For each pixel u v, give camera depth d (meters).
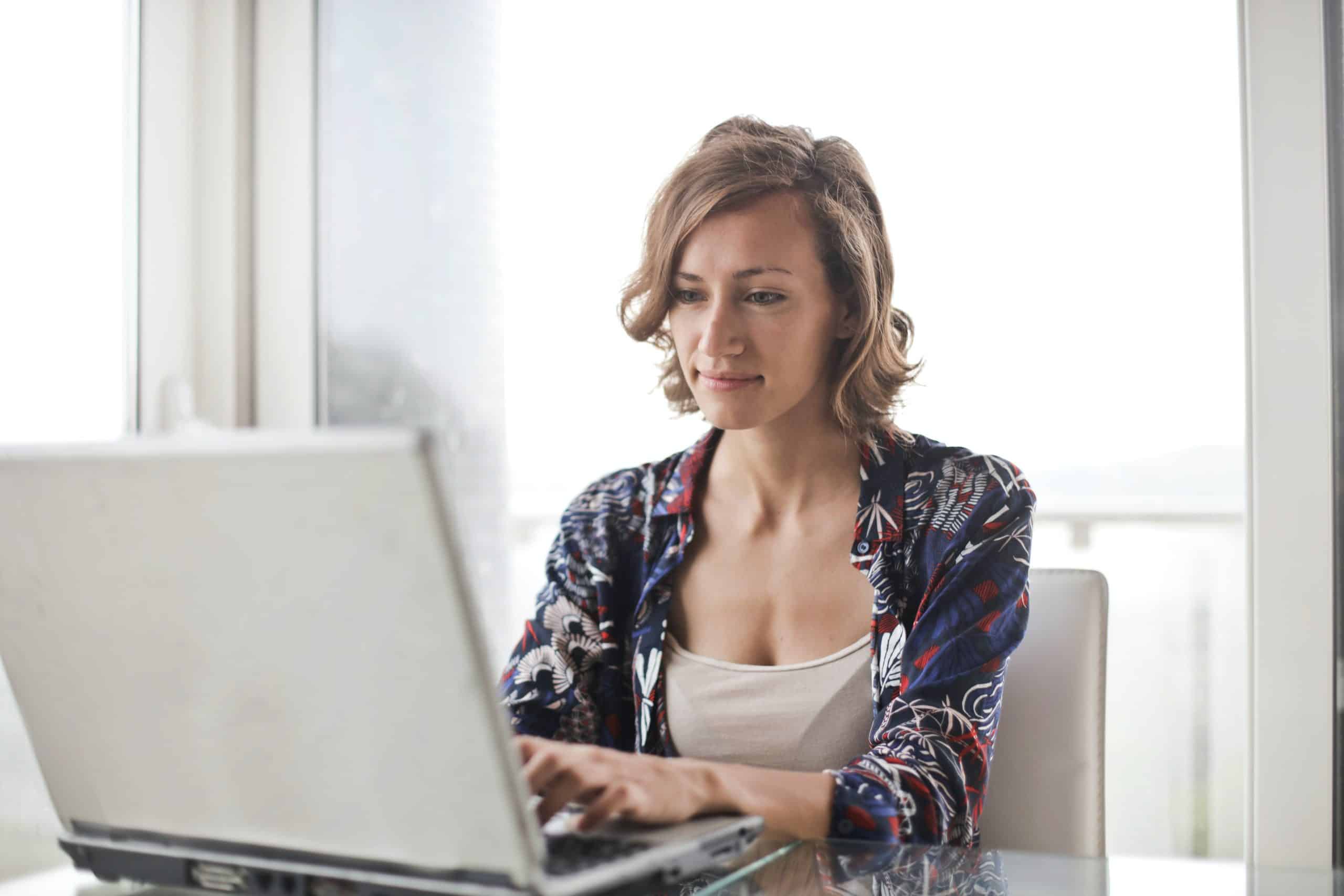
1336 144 1.64
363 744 0.66
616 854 0.73
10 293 1.64
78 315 1.78
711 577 1.42
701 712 1.35
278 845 0.71
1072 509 2.35
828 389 1.41
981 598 1.23
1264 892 0.81
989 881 0.83
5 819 1.56
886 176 2.17
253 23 2.07
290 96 2.06
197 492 0.65
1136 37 2.11
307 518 0.62
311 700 0.66
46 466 0.70
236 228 2.05
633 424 2.36
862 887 0.81
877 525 1.34
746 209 1.41
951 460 1.35
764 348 1.40
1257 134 1.66
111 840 0.79
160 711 0.72
